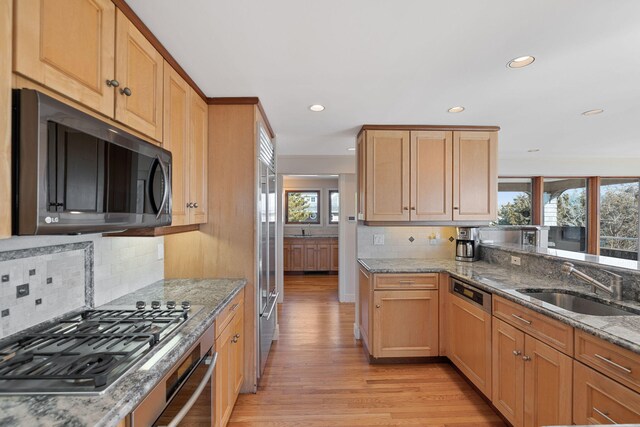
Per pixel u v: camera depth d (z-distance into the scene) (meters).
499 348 2.02
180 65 1.84
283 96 2.32
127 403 0.83
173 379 1.13
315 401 2.28
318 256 6.99
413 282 2.80
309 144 3.87
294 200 7.27
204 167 2.29
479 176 3.04
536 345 1.68
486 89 2.18
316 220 7.29
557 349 1.54
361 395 2.36
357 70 1.90
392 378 2.60
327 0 1.28
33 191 0.79
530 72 1.91
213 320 1.58
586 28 1.46
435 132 3.03
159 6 1.31
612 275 1.80
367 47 1.64
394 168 3.00
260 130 2.47
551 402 1.58
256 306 2.37
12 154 0.79
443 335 2.82
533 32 1.49
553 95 2.28
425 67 1.86
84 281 1.55
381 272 2.78
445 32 1.50
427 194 3.02
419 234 3.48
